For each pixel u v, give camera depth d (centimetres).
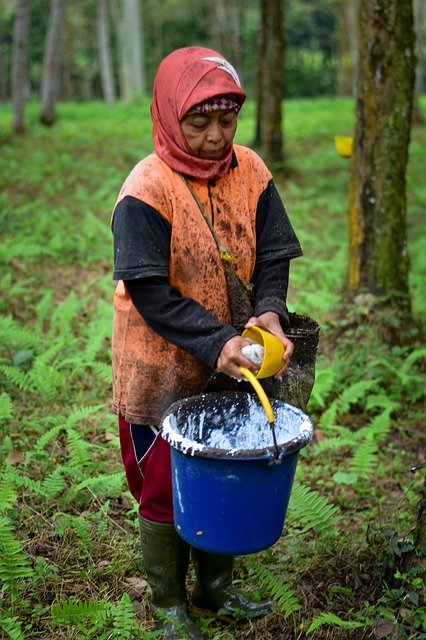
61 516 406
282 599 325
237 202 295
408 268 664
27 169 1469
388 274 653
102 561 375
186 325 274
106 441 502
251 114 2891
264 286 302
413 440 536
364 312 646
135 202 279
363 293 657
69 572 367
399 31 616
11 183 1378
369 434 493
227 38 3073
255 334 279
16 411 532
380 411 572
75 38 5059
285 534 400
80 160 1642
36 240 978
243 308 296
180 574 318
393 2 610
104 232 1016
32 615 334
